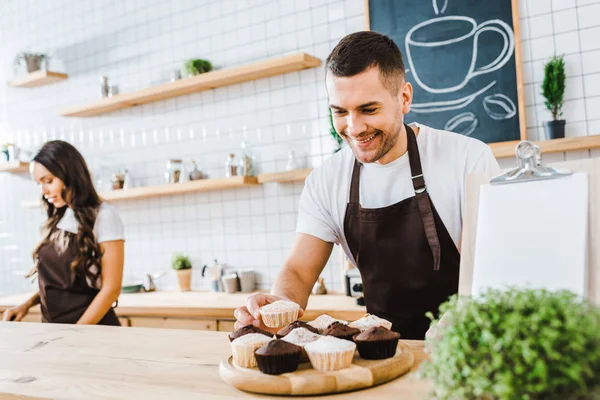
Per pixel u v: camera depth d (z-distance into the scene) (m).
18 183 4.88
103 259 2.56
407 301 1.75
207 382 1.14
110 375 1.25
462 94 2.95
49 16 4.69
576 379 0.63
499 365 0.67
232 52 3.78
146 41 4.16
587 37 2.72
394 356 1.13
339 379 1.02
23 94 4.88
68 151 2.54
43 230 2.66
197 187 3.64
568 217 1.00
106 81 4.16
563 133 2.67
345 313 2.76
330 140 3.42
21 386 1.22
